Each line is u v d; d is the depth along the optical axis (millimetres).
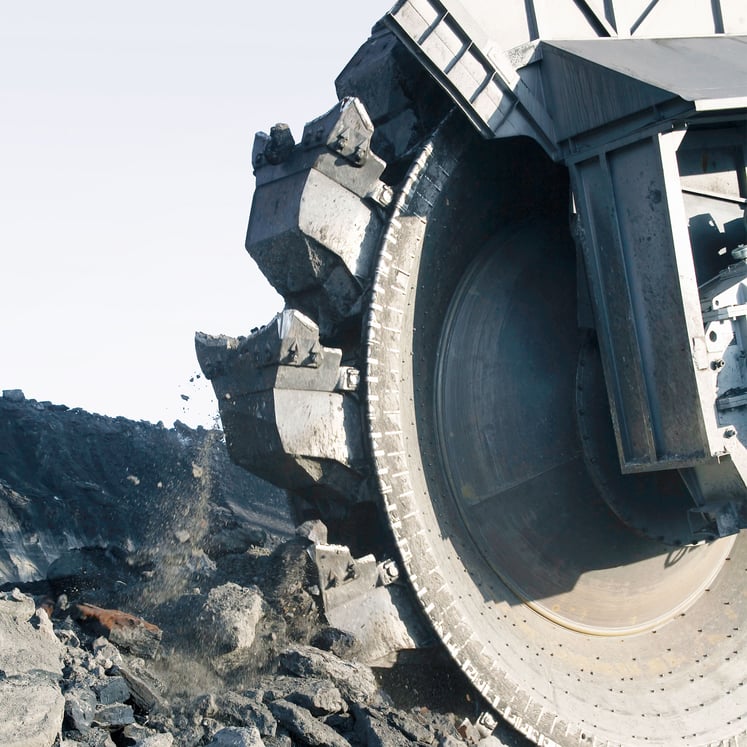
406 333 7578
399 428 7406
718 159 8109
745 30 9539
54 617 6586
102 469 10312
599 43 8133
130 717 5250
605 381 7652
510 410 7930
